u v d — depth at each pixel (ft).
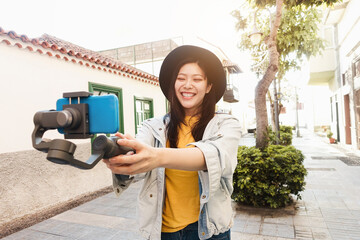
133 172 1.92
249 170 12.75
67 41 21.84
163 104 30.63
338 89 41.09
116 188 3.22
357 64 30.48
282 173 12.39
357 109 32.01
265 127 13.67
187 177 3.84
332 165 24.89
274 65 12.82
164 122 4.17
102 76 20.02
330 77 47.96
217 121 3.85
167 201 3.89
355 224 11.00
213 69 3.89
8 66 13.20
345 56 34.63
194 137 3.90
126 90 23.02
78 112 1.92
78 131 1.94
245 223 11.37
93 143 1.74
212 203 3.67
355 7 28.17
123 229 11.39
